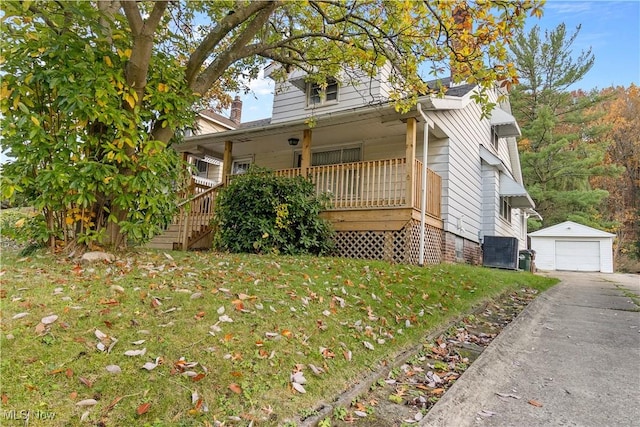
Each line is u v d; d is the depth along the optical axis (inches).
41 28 149.1
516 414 100.8
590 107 989.8
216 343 109.0
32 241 188.4
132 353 95.3
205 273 175.2
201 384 90.8
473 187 466.0
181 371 93.3
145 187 173.6
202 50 200.7
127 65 171.2
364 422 94.0
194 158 567.5
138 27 163.8
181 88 196.2
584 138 995.9
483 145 519.8
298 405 93.4
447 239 370.3
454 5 177.6
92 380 84.1
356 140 418.0
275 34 297.9
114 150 166.1
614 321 201.3
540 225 954.1
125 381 85.8
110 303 119.6
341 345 128.3
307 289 175.3
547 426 95.0
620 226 1027.3
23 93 149.1
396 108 241.6
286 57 296.8
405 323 162.6
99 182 165.8
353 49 253.3
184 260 205.3
